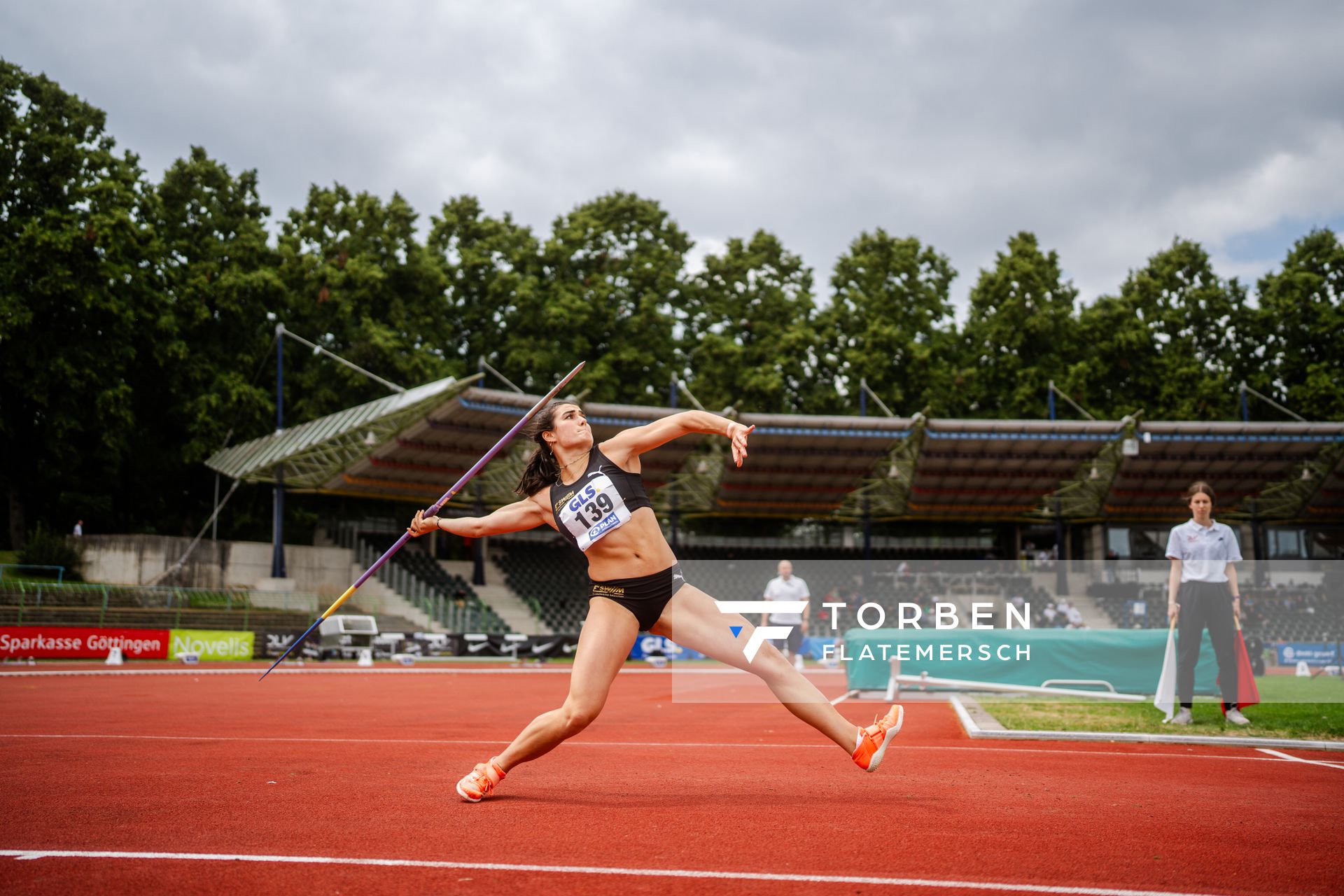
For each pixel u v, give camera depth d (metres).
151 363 36.78
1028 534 44.06
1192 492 8.05
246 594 30.42
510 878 3.03
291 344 39.81
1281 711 9.09
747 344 45.97
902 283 46.72
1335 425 35.03
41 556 30.27
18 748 6.59
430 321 41.72
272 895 2.86
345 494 34.72
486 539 39.84
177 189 39.44
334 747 6.68
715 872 3.11
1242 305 47.41
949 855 3.35
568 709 4.25
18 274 33.16
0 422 32.75
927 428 34.09
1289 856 3.43
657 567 4.32
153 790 4.65
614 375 43.22
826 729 4.35
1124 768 5.70
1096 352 45.12
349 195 42.31
